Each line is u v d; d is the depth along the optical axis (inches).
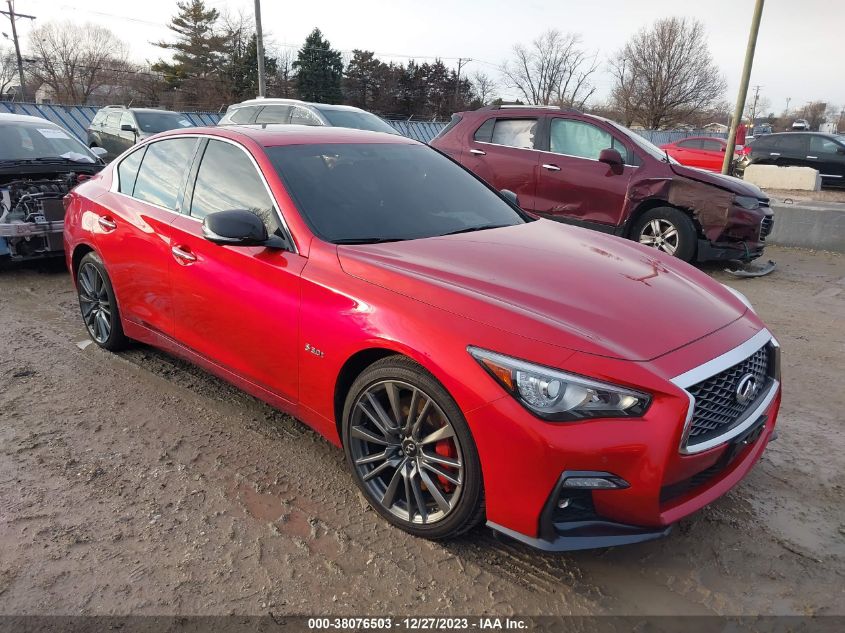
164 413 150.7
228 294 131.0
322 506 116.6
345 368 111.6
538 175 320.2
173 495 119.3
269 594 95.3
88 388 163.2
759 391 105.6
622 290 108.3
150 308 157.6
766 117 3705.7
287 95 2325.3
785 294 267.9
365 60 2672.2
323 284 112.8
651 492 87.7
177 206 149.5
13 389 161.8
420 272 108.9
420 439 103.6
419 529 105.7
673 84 1793.8
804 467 132.3
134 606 92.6
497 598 95.2
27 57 2348.7
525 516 91.0
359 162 145.4
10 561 101.0
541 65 2386.8
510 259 117.9
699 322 102.2
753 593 96.8
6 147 283.1
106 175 181.8
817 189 622.2
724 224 280.2
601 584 98.4
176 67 2212.1
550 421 87.7
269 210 128.0
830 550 106.7
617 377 87.4
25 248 260.1
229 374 139.8
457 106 2785.4
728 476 101.4
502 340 92.8
